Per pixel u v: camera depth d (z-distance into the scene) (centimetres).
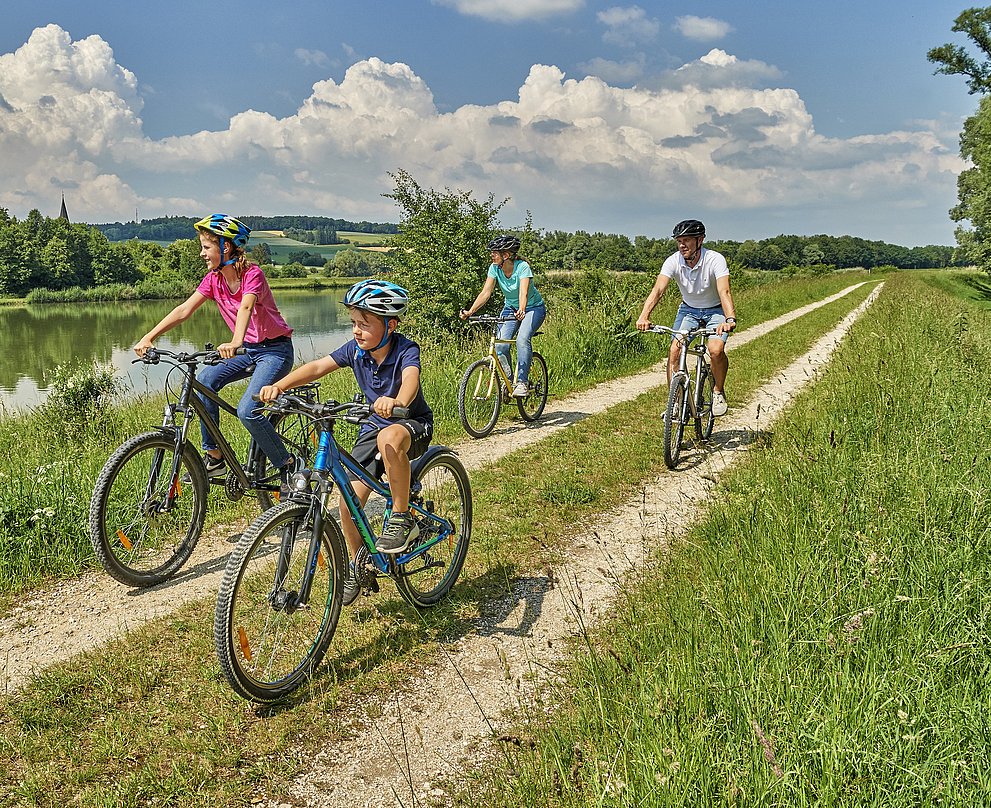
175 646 400
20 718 339
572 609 443
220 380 526
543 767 283
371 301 376
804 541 421
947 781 238
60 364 970
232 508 601
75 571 495
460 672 381
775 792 243
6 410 1064
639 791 252
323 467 369
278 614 359
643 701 293
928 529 408
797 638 329
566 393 1091
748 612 360
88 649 402
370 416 403
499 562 504
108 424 884
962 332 1121
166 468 488
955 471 497
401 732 330
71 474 595
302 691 361
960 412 663
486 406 841
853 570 378
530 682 370
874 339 1251
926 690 282
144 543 487
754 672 300
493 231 1745
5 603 456
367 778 309
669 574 458
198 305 524
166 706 348
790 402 953
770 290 3234
